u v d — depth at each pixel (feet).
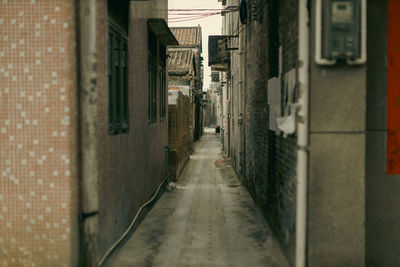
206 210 25.81
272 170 19.71
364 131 12.94
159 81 31.53
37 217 12.44
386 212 14.08
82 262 13.23
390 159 13.97
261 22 23.35
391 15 13.71
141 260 15.98
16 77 12.23
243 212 25.05
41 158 12.32
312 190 13.07
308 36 12.82
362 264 13.20
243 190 33.91
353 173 13.02
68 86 12.17
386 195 14.05
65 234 12.40
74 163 12.69
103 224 14.71
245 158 35.01
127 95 18.97
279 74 17.26
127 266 15.30
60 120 12.23
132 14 20.18
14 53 12.19
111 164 15.92
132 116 20.18
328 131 12.97
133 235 19.71
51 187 12.34
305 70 12.85
